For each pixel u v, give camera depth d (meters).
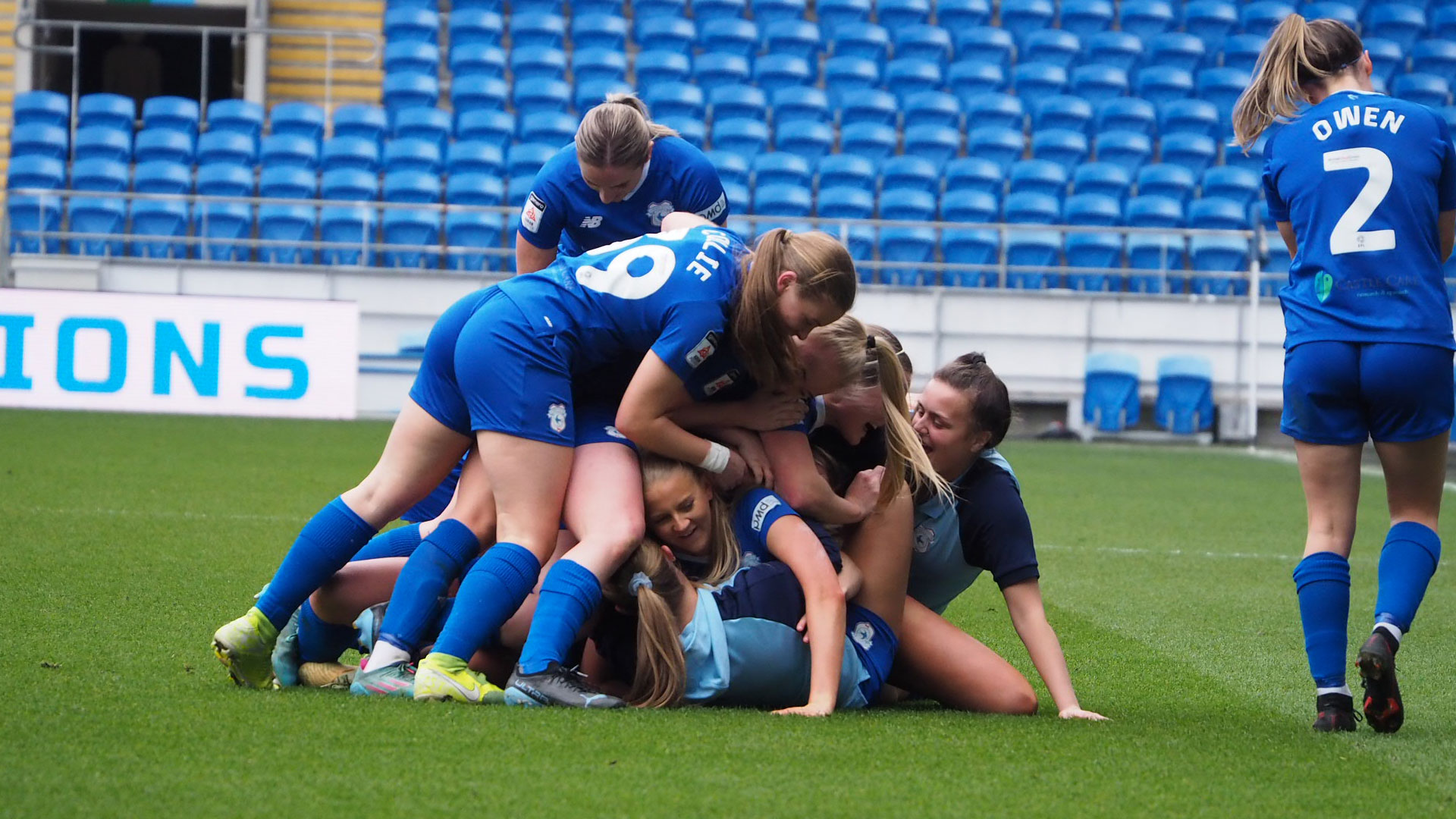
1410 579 8.80
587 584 8.59
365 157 41.34
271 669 8.98
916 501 9.46
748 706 8.88
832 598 8.70
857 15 49.44
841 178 41.78
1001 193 42.19
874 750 7.66
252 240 37.97
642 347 9.01
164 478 21.72
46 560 13.98
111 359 32.66
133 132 42.69
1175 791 7.11
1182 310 38.19
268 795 6.46
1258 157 44.25
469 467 9.34
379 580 9.26
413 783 6.70
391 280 37.06
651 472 9.04
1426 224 9.03
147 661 9.65
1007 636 12.55
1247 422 37.66
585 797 6.58
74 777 6.64
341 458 25.97
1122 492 25.30
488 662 9.31
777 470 9.17
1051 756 7.72
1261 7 49.91
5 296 32.31
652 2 48.81
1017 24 49.62
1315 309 9.09
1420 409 8.89
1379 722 8.65
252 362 33.16
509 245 39.41
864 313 38.06
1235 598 14.92
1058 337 38.19
